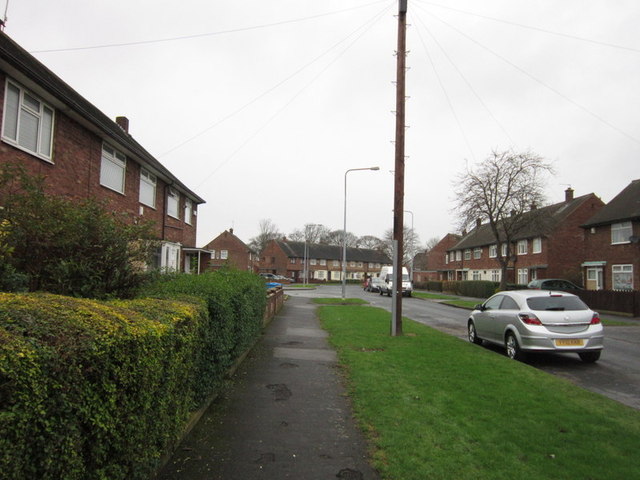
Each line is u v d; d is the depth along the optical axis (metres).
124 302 3.78
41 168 10.15
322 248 88.56
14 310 2.31
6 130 8.98
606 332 14.90
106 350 2.39
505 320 9.73
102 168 13.35
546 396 6.04
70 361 2.12
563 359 9.81
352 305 23.84
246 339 7.82
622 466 3.92
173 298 4.76
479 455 4.10
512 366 7.93
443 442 4.40
